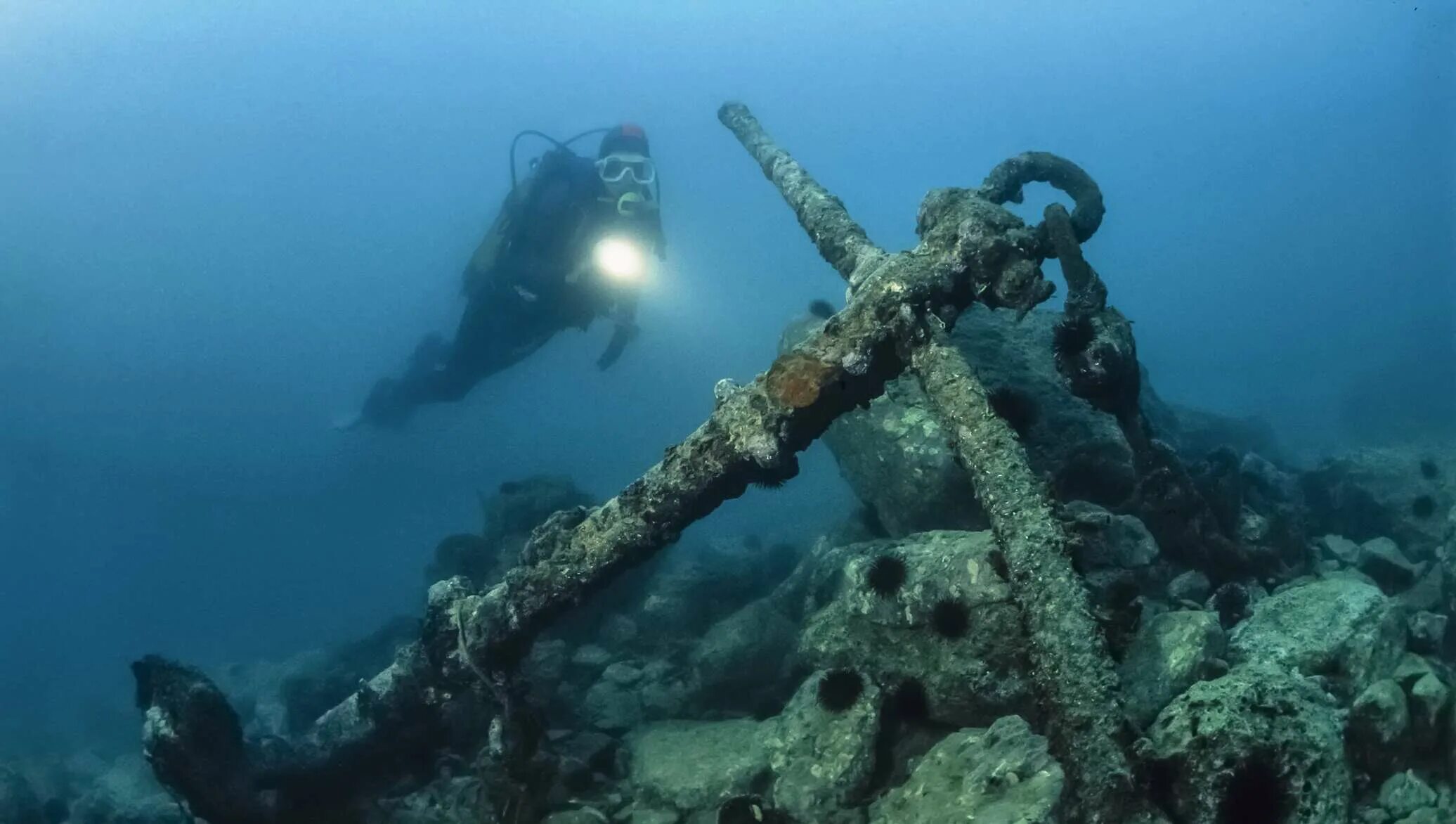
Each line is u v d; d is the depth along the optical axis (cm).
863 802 457
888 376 477
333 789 582
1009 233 468
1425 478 780
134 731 1298
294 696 923
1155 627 439
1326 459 920
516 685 538
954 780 380
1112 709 317
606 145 980
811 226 636
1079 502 575
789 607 732
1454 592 567
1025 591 351
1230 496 641
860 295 471
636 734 618
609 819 516
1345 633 450
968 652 467
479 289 1100
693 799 499
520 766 523
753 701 649
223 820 562
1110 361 507
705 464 466
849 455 703
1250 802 305
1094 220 548
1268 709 328
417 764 600
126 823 789
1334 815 310
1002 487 378
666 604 775
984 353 672
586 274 987
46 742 1313
